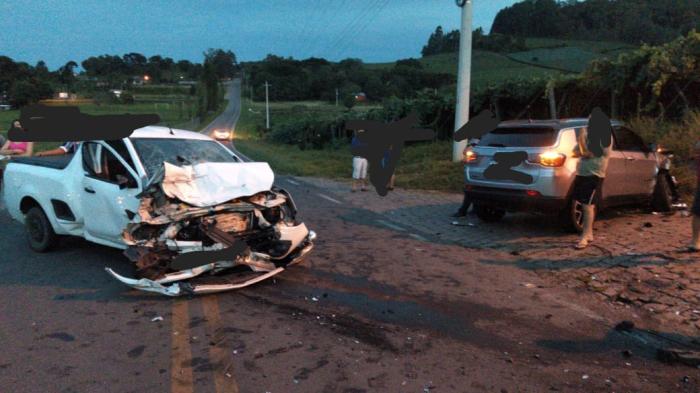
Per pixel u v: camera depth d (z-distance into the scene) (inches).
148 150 227.5
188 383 135.2
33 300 193.9
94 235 232.8
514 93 681.6
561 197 282.5
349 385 135.8
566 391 135.3
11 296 198.1
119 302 193.0
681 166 402.6
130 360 147.4
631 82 532.7
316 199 462.6
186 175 202.7
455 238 307.3
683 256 242.5
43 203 251.6
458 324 178.5
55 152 306.0
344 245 287.4
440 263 253.0
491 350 158.9
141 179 210.1
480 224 344.8
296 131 1520.7
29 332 165.6
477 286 218.8
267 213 222.5
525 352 157.9
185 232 197.0
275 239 216.1
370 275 232.1
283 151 1234.6
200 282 198.7
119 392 130.0
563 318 184.9
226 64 6781.5
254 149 1315.2
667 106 521.0
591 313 189.5
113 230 219.6
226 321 176.6
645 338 168.4
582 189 266.7
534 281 225.8
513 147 299.0
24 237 296.0
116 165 225.9
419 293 209.5
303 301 197.8
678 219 321.1
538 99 668.1
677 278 216.1
